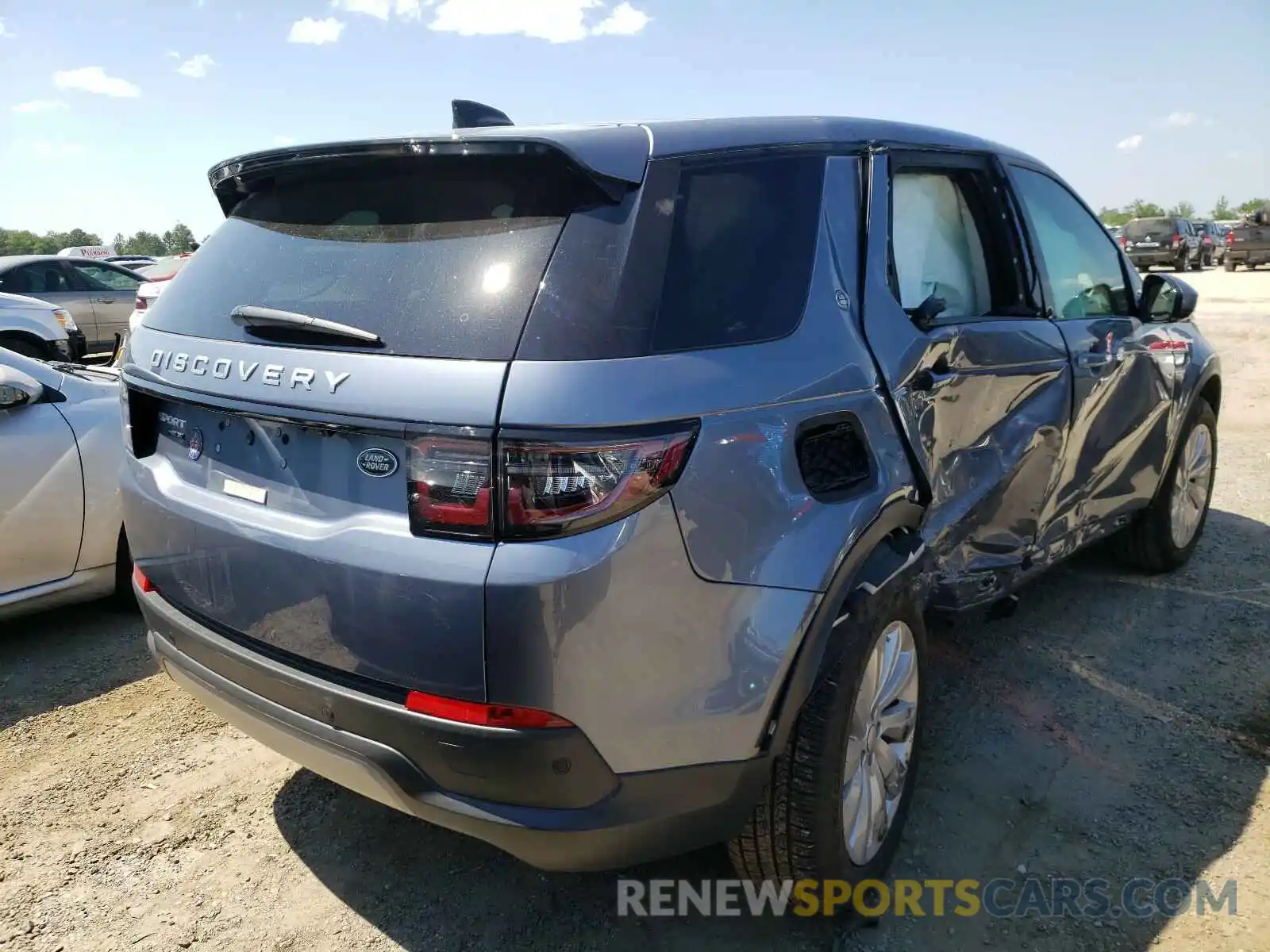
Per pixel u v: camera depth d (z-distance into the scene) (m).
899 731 2.65
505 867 2.72
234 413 2.24
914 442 2.59
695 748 2.02
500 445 1.82
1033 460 3.30
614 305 1.95
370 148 2.21
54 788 3.11
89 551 4.18
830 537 2.20
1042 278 3.44
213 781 3.16
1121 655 3.87
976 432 2.98
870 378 2.45
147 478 2.59
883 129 2.86
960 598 3.16
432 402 1.89
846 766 2.38
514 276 1.98
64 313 10.33
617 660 1.88
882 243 2.66
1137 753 3.18
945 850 2.72
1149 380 4.00
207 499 2.37
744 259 2.24
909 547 2.55
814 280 2.40
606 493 1.83
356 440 2.02
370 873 2.70
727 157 2.31
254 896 2.61
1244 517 5.61
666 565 1.91
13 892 2.62
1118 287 4.08
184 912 2.55
